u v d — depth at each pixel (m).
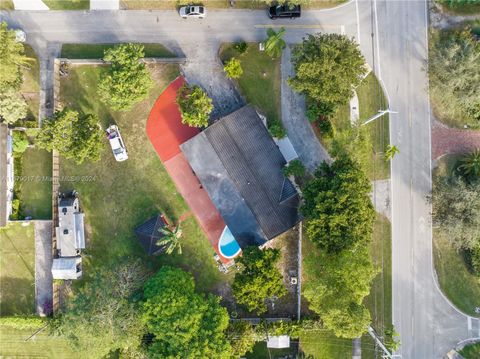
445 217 51.50
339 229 45.47
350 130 50.00
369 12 55.12
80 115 53.81
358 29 55.12
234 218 52.03
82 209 54.22
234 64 51.94
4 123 51.31
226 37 54.84
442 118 54.72
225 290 54.34
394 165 54.81
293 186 51.66
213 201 52.09
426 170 54.78
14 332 54.56
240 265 50.59
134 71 48.69
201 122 50.97
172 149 54.56
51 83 54.44
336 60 47.38
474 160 52.09
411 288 54.81
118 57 48.38
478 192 49.44
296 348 54.66
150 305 47.62
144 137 54.56
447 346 54.84
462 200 49.78
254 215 51.44
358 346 54.72
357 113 54.81
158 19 54.84
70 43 54.59
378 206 55.00
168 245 53.09
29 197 54.16
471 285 54.78
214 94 54.78
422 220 54.81
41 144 48.81
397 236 55.12
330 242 46.19
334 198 45.41
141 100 52.41
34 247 54.34
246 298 47.81
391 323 54.81
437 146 54.78
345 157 47.25
